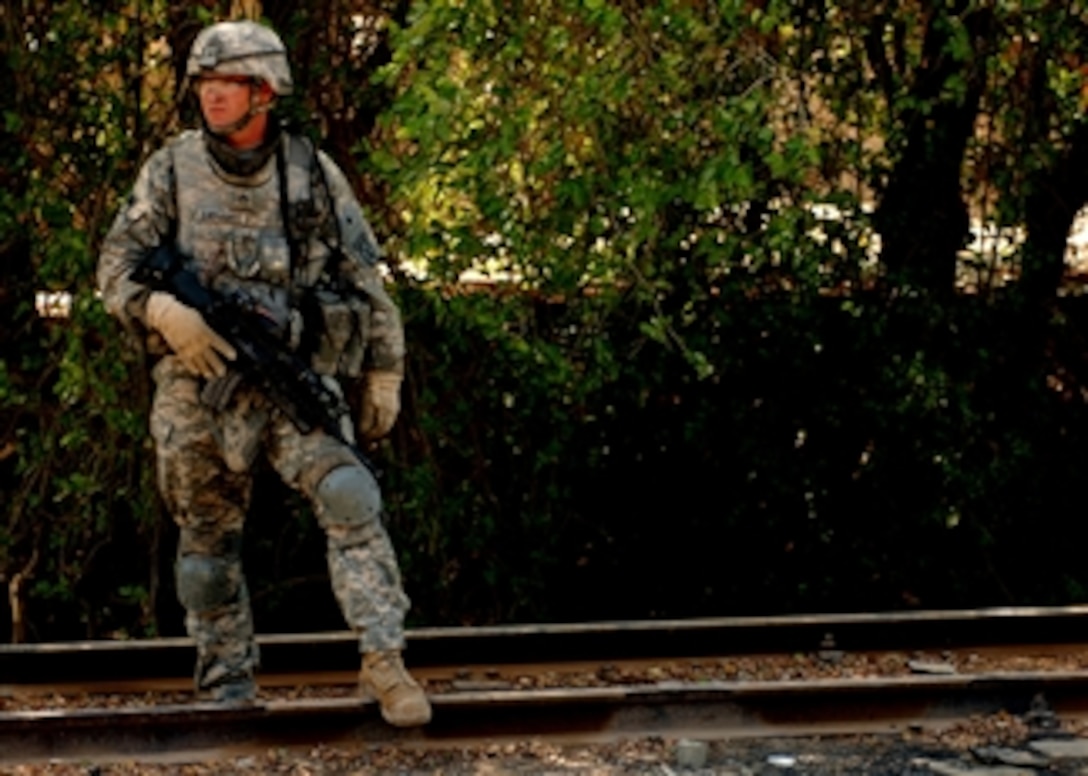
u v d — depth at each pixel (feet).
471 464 84.53
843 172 84.28
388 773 51.39
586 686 62.08
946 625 66.90
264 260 50.26
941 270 86.12
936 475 87.56
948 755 53.98
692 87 73.72
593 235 75.25
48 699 60.18
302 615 85.71
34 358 80.84
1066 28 79.92
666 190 73.26
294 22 78.84
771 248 79.41
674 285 82.84
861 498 88.22
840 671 64.18
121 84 78.79
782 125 80.74
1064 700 57.26
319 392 50.83
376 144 80.12
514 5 71.41
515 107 71.97
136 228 50.60
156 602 83.30
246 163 50.03
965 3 80.12
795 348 85.35
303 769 51.42
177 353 50.11
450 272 76.54
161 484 52.90
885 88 81.97
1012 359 88.12
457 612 86.43
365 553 51.72
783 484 87.45
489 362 82.79
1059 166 86.02
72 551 82.69
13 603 84.43
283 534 84.69
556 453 83.61
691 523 87.92
